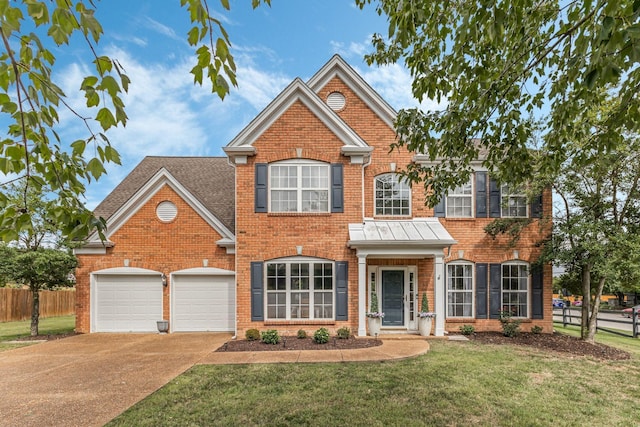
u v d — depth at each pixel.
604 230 11.26
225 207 15.89
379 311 13.58
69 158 2.78
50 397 6.88
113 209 16.23
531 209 14.16
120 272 14.07
